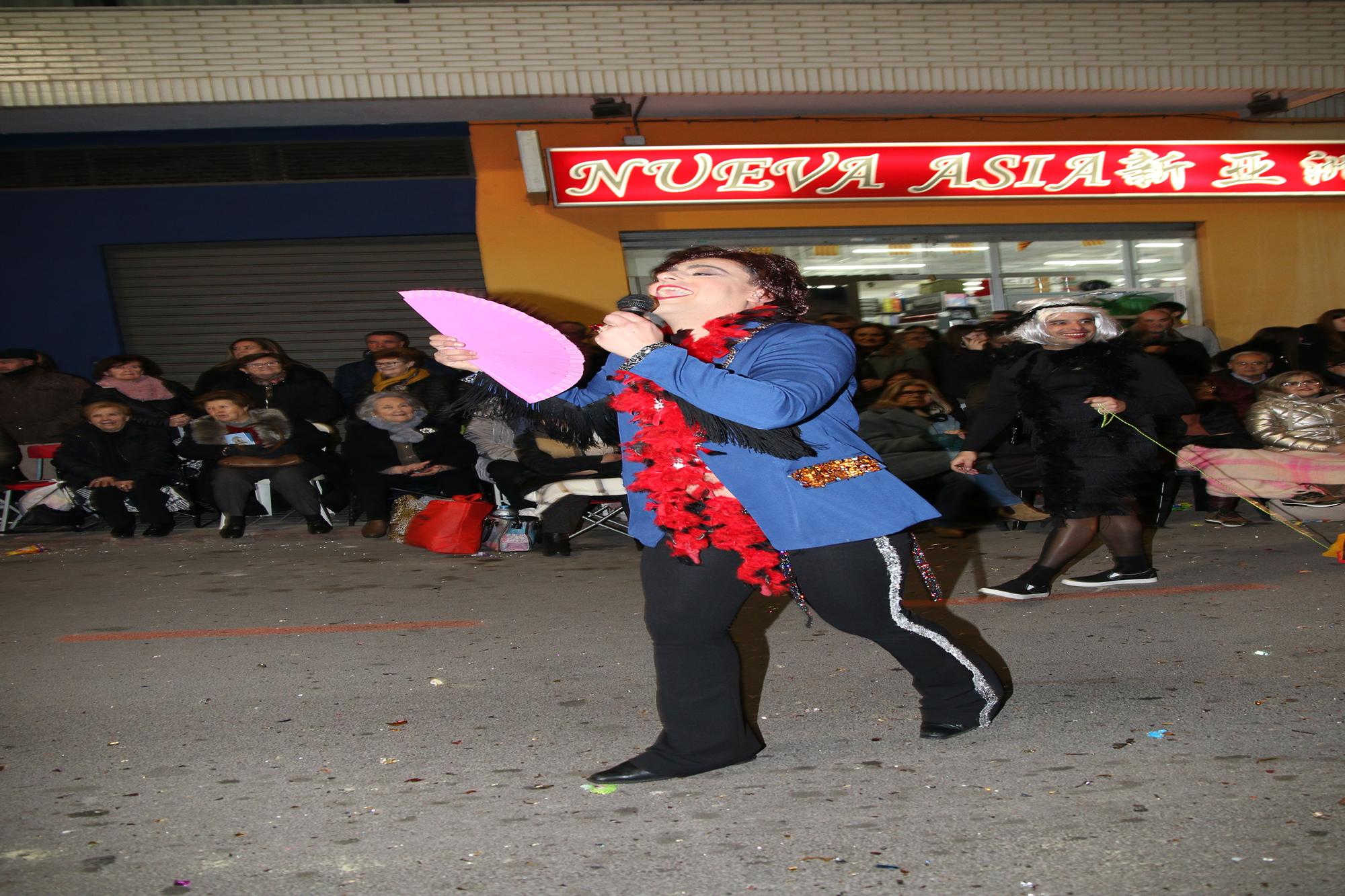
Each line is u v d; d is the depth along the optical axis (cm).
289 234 1045
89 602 577
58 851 271
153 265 1041
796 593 293
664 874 251
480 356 266
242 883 251
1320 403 666
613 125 1054
